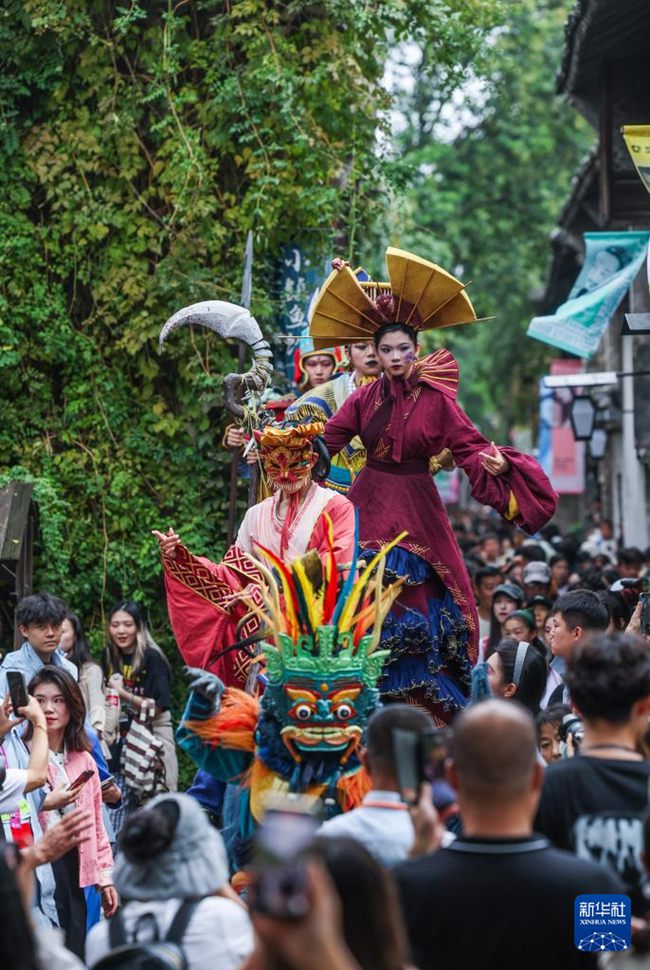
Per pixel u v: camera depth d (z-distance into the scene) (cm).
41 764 741
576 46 1516
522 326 3991
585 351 1538
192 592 822
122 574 1444
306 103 1491
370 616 728
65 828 629
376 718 572
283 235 1492
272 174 1455
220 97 1446
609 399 2589
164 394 1488
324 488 842
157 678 1180
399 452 856
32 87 1477
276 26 1470
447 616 849
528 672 866
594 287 1556
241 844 710
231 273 1470
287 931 337
